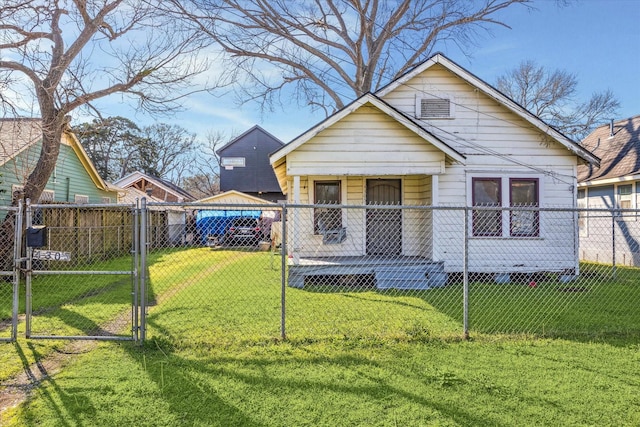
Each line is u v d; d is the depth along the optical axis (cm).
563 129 2391
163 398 338
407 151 929
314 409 321
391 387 357
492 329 532
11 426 296
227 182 3212
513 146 1047
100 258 1362
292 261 1001
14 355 438
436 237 954
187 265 1240
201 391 349
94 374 383
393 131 928
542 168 1045
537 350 448
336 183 1081
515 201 1042
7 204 1237
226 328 538
